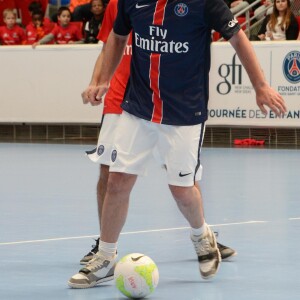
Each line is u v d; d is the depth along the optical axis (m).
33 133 23.44
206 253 6.88
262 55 20.19
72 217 10.07
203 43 6.63
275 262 7.46
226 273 7.05
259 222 9.64
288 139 20.89
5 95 22.92
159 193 12.38
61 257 7.70
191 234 6.95
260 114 20.20
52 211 10.58
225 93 20.48
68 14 23.30
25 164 16.70
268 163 16.59
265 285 6.58
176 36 6.52
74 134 22.92
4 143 21.89
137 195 12.12
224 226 9.37
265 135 21.08
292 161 16.94
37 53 22.48
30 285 6.61
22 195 12.16
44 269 7.20
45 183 13.65
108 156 7.55
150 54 6.60
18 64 22.72
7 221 9.76
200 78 6.68
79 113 22.16
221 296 6.21
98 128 22.67
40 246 8.21
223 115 20.55
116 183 6.68
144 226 9.38
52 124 23.16
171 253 7.89
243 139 21.25
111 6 7.64
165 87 6.60
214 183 13.49
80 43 22.83
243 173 14.90
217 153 18.67
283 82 20.05
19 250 8.01
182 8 6.50
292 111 20.00
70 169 15.81
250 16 23.25
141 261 6.23
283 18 20.48
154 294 6.31
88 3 24.23
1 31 24.14
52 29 24.11
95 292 6.45
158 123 6.62
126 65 7.68
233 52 20.31
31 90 22.62
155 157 6.89
